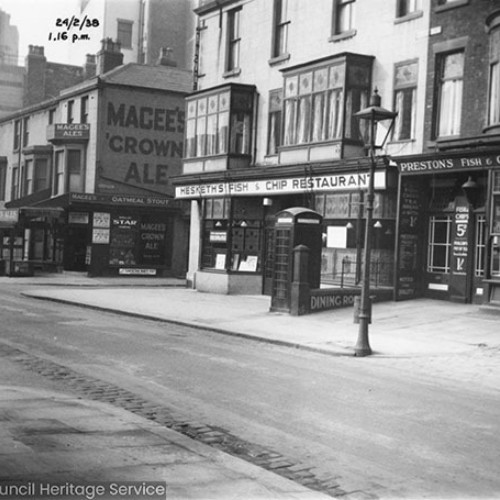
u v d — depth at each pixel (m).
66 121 40.44
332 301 19.30
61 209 35.38
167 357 11.81
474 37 18.53
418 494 5.46
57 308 20.22
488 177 17.42
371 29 21.70
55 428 6.60
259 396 8.89
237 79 27.88
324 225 22.27
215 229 27.75
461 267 19.31
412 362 12.26
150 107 38.94
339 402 8.71
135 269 37.53
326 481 5.71
